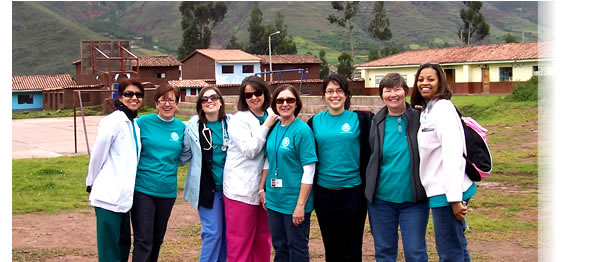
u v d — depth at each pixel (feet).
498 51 142.82
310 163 17.19
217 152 19.20
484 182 37.19
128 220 19.20
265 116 19.15
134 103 18.43
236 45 321.93
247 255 18.93
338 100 17.29
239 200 18.57
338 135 17.24
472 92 146.92
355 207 17.47
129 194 18.11
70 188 37.32
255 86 18.65
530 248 22.31
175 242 24.44
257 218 19.31
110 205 17.90
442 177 15.84
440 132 15.55
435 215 15.99
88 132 89.35
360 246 17.95
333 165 17.31
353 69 253.85
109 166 18.13
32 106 188.96
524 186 35.55
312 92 185.47
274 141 17.76
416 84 16.61
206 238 19.26
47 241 24.56
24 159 54.13
